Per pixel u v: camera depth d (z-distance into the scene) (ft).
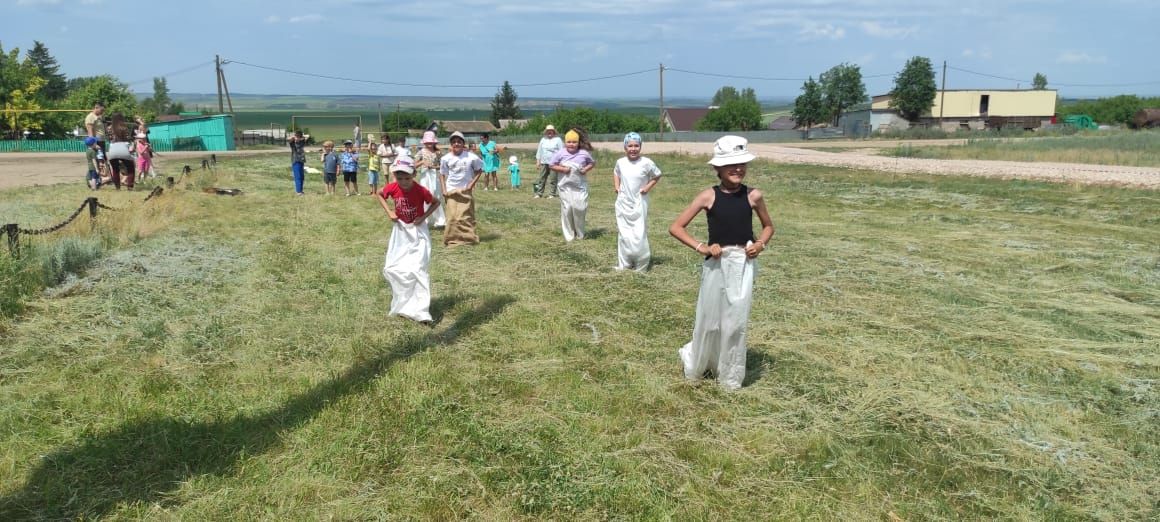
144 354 19.65
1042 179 67.56
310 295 26.07
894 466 14.10
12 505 12.44
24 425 15.25
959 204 53.06
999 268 30.81
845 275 29.37
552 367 19.02
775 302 25.40
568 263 31.71
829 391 17.61
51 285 26.12
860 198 57.31
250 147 189.26
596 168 91.04
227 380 18.11
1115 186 60.80
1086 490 13.24
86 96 234.38
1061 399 17.22
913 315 23.82
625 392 17.35
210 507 12.43
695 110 419.74
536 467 13.84
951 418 16.07
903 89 253.44
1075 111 300.20
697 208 16.84
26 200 49.70
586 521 12.29
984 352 20.34
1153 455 14.48
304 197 56.59
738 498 12.96
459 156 35.76
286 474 13.42
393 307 23.09
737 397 17.22
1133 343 21.13
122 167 59.88
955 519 12.33
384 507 12.54
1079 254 33.55
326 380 17.99
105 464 13.75
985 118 254.47
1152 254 33.53
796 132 255.29
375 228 41.16
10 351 19.58
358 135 128.36
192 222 42.14
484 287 27.48
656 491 13.07
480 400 16.90
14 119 192.03
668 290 27.09
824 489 13.30
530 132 319.47
